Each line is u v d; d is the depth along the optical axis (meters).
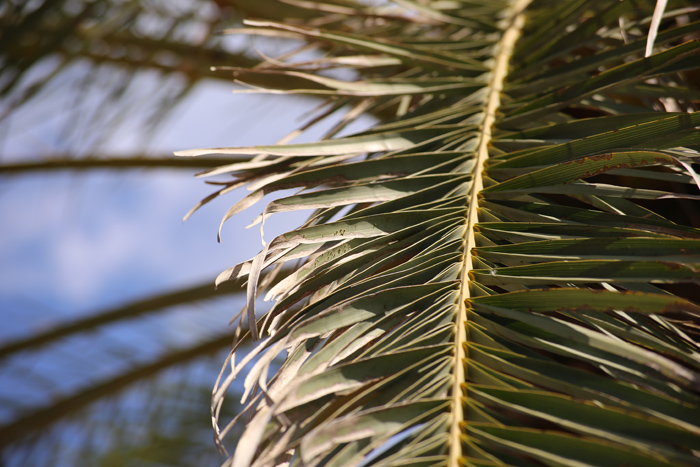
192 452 3.36
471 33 1.93
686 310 1.25
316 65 1.76
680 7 1.64
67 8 2.64
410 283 1.35
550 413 1.22
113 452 3.32
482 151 1.50
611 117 1.47
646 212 1.41
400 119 1.67
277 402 1.22
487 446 1.21
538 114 1.54
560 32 1.70
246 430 1.22
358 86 1.63
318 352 1.29
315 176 1.45
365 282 1.34
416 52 1.70
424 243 1.39
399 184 1.44
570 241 1.33
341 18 2.20
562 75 1.60
